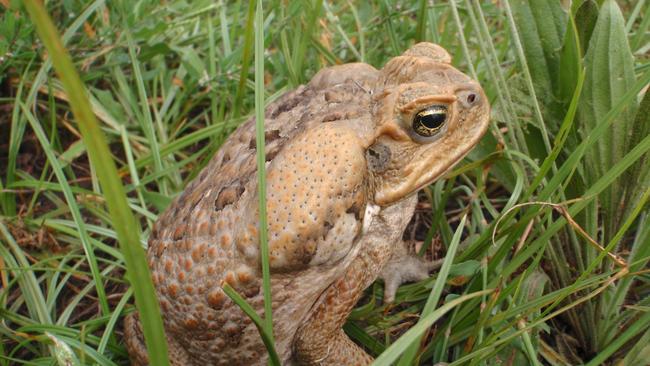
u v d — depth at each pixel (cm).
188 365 21
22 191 29
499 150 23
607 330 23
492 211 26
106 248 27
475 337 21
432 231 26
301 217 18
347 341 22
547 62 24
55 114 31
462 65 32
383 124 19
